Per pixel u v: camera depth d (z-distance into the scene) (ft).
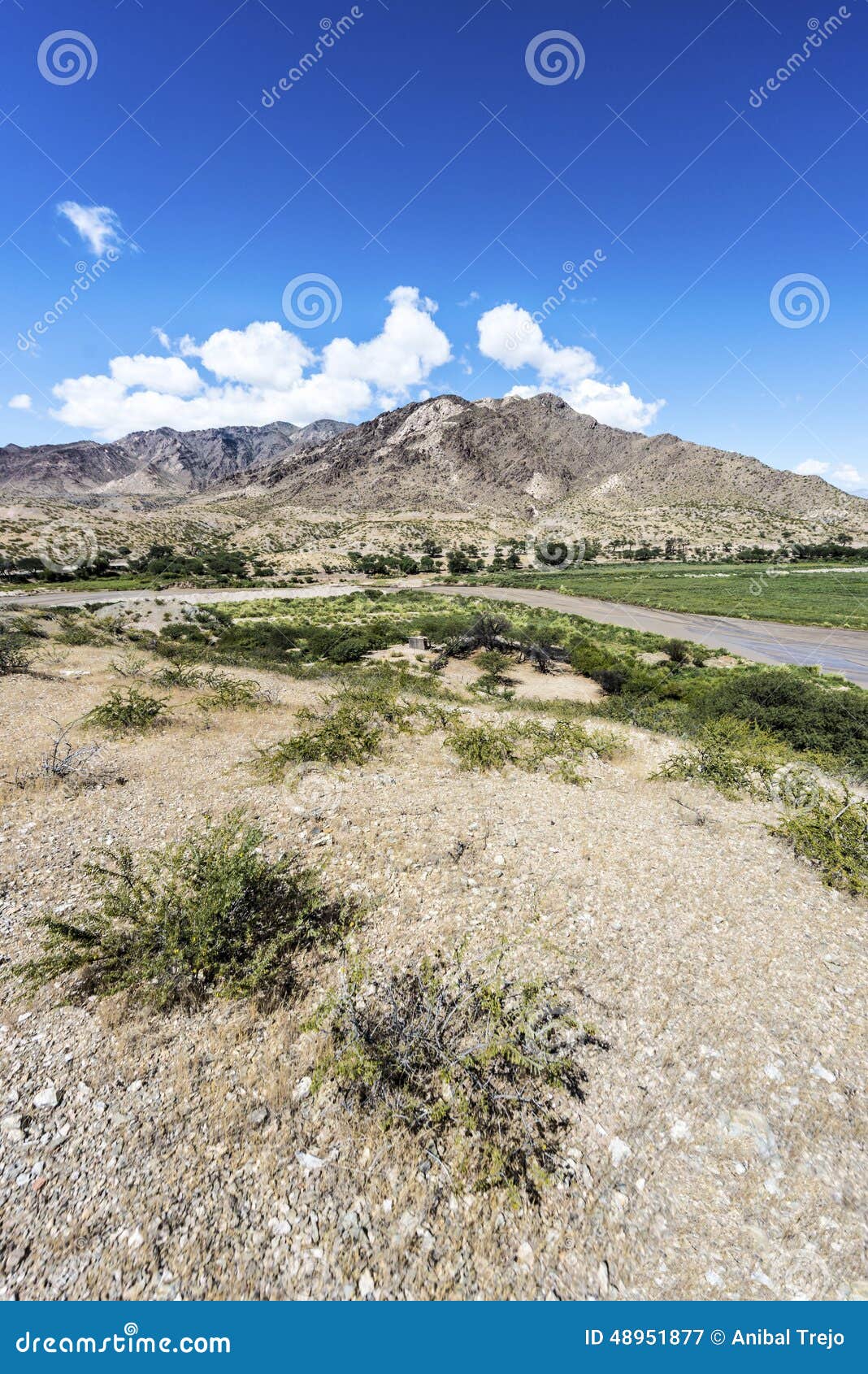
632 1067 12.12
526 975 14.51
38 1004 12.89
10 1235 8.55
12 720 32.71
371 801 24.35
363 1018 12.65
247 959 14.28
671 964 15.33
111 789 24.03
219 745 31.32
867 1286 8.66
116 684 45.47
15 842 19.21
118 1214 8.89
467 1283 8.53
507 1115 10.96
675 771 31.63
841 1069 12.34
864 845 21.43
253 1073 11.44
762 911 18.25
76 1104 10.55
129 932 14.24
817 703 58.18
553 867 19.92
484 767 30.58
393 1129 10.44
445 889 18.02
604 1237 9.17
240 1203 9.17
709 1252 9.04
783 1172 10.19
